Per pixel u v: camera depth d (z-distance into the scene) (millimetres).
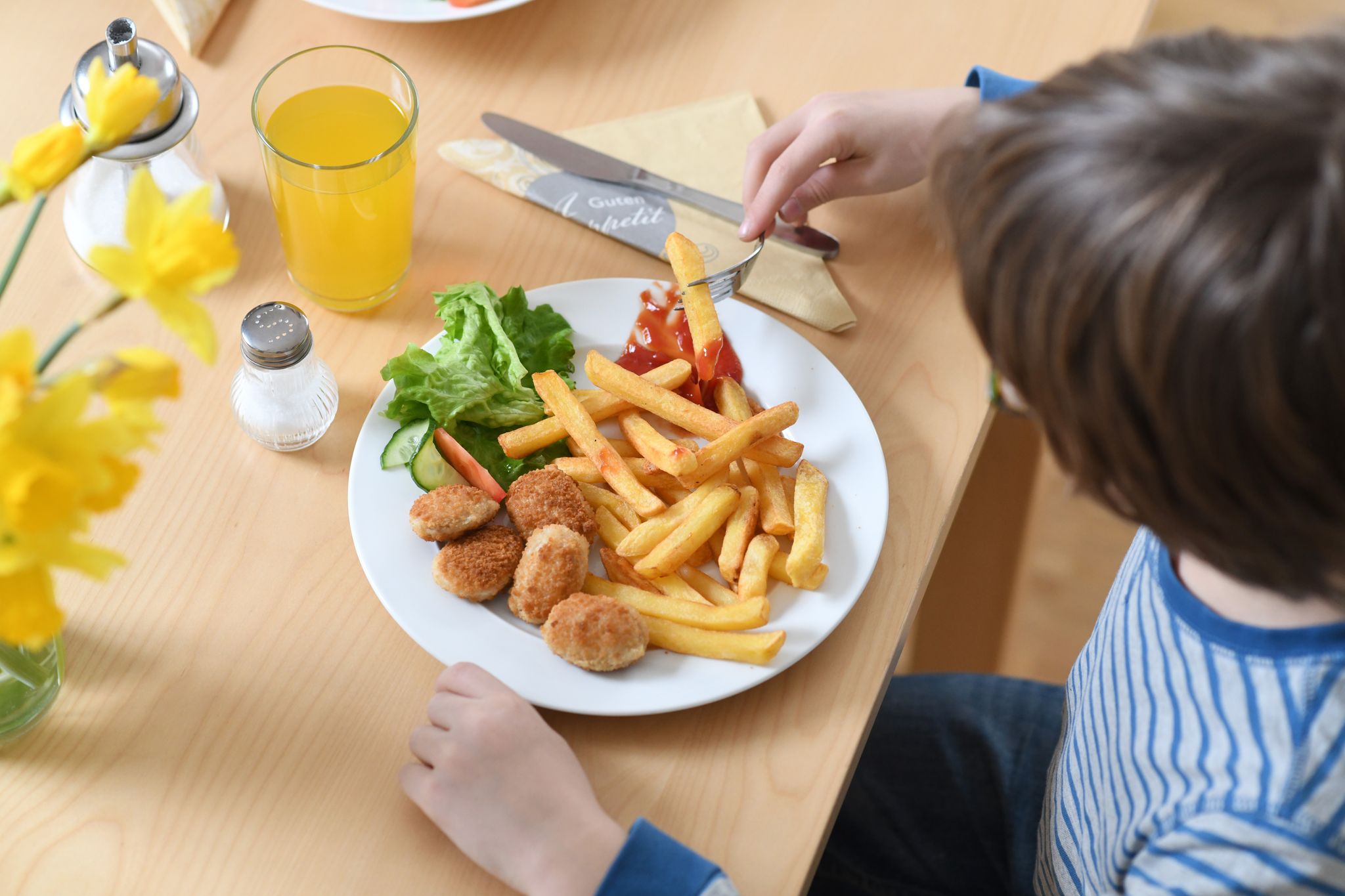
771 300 1123
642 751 872
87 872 784
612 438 1028
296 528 963
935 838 1136
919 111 1158
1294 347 474
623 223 1163
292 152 1054
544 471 963
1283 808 658
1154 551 828
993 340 585
